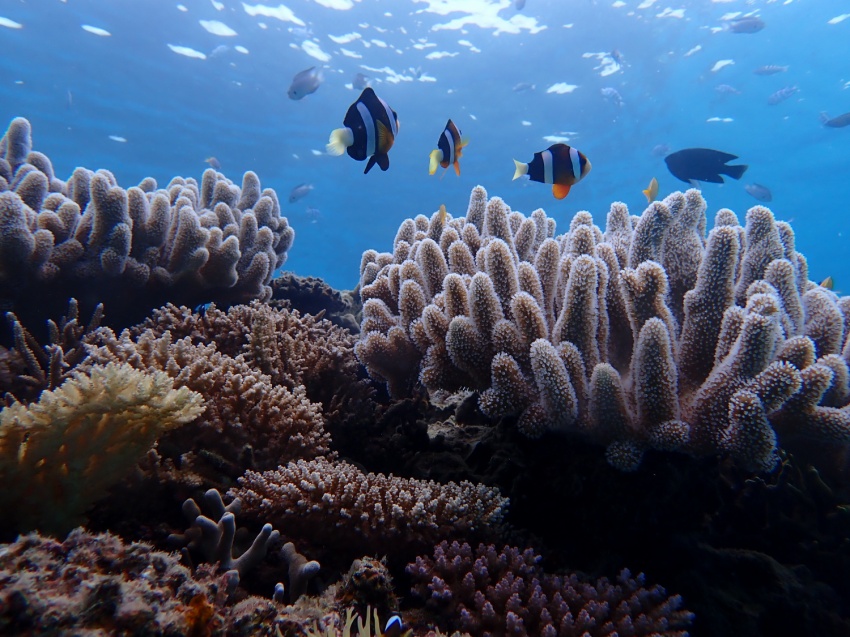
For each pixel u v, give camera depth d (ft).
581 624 6.34
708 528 8.39
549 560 8.17
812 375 6.79
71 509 5.69
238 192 18.86
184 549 6.41
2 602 3.51
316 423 9.10
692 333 8.01
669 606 6.79
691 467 7.85
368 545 7.24
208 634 4.54
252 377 8.75
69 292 12.32
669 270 9.66
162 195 13.76
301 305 19.42
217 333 12.09
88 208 12.84
